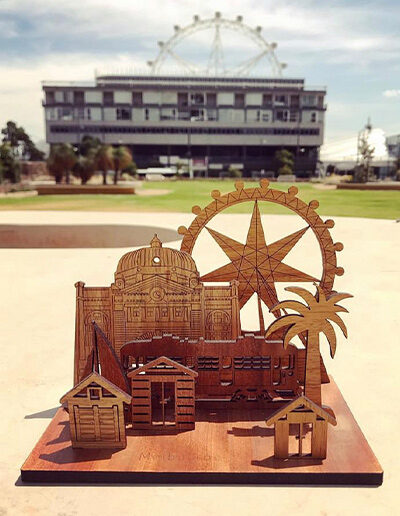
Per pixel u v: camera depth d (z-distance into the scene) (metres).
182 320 3.97
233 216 21.16
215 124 86.38
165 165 88.25
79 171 43.78
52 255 11.78
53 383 4.55
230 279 4.40
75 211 25.36
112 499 2.90
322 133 88.00
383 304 7.22
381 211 24.70
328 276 4.31
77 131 84.50
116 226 17.89
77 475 3.06
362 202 30.22
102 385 3.20
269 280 4.39
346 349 5.40
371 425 3.76
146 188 46.19
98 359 3.63
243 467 3.06
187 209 26.67
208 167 88.00
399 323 6.32
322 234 4.27
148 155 88.75
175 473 3.03
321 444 3.12
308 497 2.91
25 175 68.94
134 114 85.00
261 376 3.77
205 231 16.12
